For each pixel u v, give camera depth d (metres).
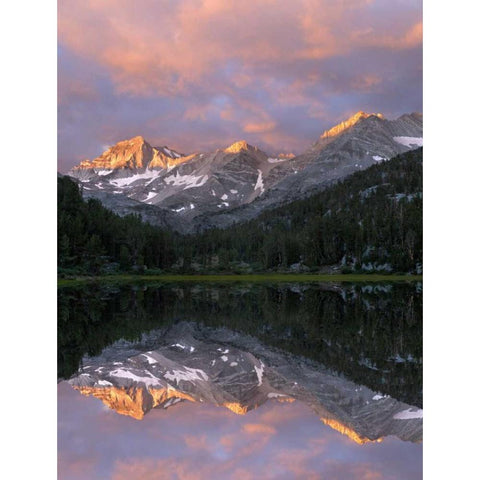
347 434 12.86
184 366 21.42
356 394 16.42
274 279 116.81
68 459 11.83
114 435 13.05
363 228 132.75
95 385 18.34
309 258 131.50
